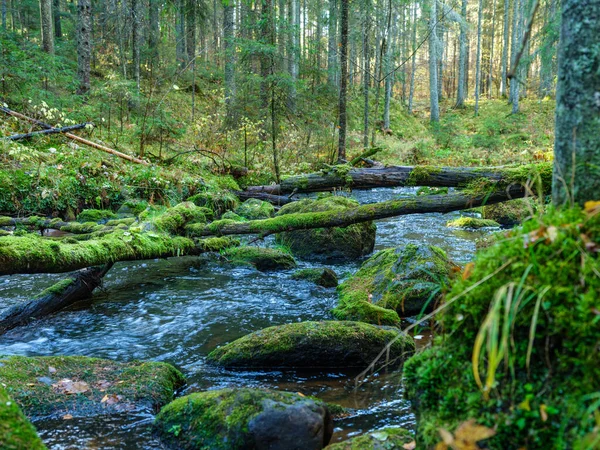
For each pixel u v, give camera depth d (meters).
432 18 27.91
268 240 8.62
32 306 4.78
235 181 12.13
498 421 1.44
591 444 1.19
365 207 5.80
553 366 1.40
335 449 2.28
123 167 10.51
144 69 20.28
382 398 3.17
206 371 3.67
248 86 13.25
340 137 13.10
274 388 3.36
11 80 12.30
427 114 36.41
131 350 4.08
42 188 8.95
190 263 7.05
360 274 5.66
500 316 1.50
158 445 2.60
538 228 1.65
